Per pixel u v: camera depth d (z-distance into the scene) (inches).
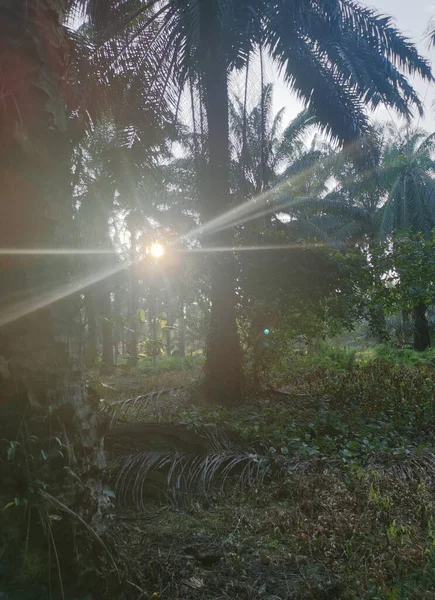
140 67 281.3
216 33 308.7
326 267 325.7
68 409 88.0
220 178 338.0
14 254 86.9
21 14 88.4
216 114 339.6
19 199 87.4
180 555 113.8
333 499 139.2
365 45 392.8
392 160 876.6
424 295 335.9
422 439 215.5
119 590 86.0
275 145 668.1
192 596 98.6
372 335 374.9
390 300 338.0
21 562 78.0
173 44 316.2
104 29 273.6
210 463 165.2
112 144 282.0
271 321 352.2
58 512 81.2
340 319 338.0
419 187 871.7
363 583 101.9
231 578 105.9
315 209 781.9
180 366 602.9
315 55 376.8
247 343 354.0
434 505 138.9
